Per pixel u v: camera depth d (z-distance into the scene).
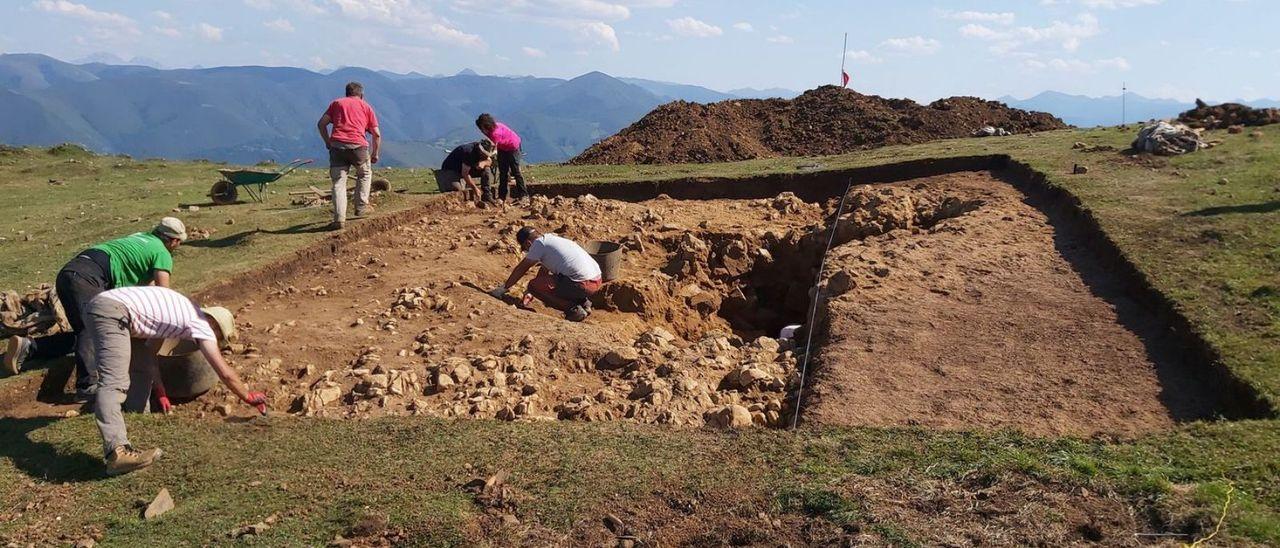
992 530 3.67
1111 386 5.50
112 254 5.98
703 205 13.70
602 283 9.31
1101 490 3.93
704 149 20.53
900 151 16.23
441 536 3.93
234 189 13.34
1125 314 6.77
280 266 9.31
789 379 6.29
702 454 4.64
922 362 5.96
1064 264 8.18
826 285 8.15
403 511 4.16
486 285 9.14
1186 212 8.97
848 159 15.69
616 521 3.97
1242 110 14.88
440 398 5.93
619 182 14.61
